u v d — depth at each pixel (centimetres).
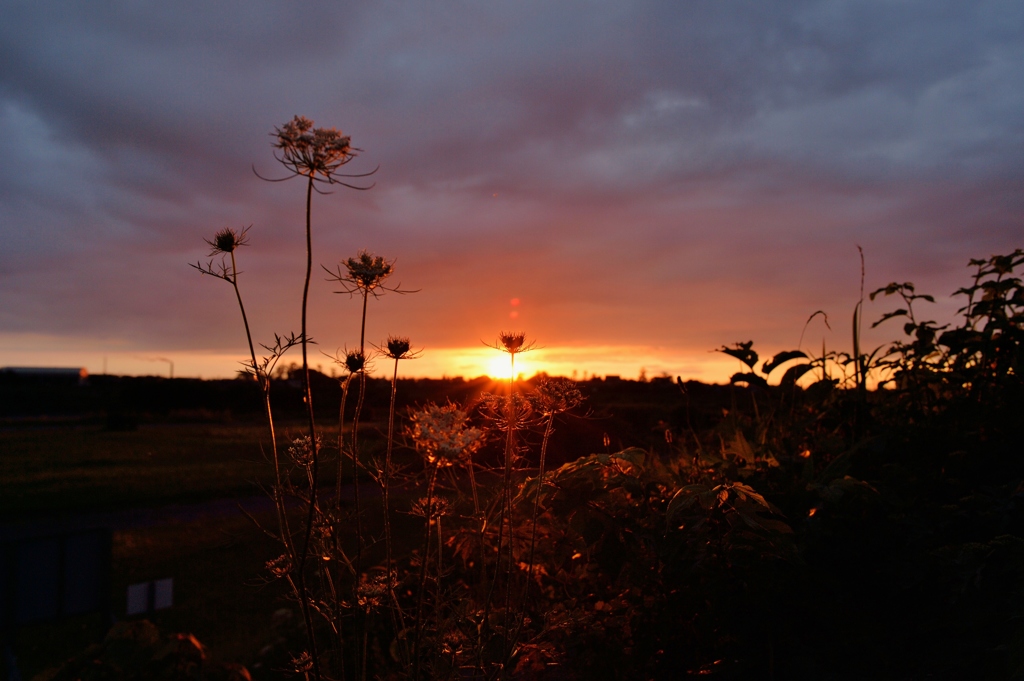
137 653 273
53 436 3450
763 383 246
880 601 184
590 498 193
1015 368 227
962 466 217
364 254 151
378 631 225
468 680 155
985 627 162
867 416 247
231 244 143
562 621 178
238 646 507
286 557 145
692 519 167
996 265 262
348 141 123
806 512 190
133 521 1362
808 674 161
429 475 141
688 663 181
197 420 4544
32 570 610
